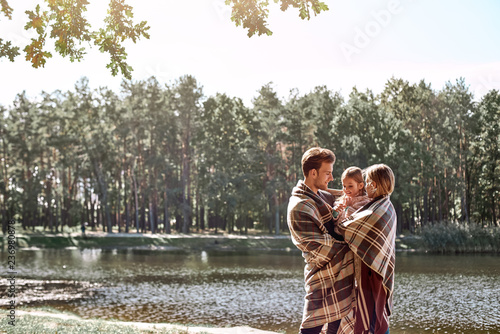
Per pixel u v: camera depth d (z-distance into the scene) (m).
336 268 4.55
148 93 76.94
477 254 51.78
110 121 77.31
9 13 8.72
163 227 91.50
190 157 82.44
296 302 25.27
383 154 64.44
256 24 8.29
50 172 82.31
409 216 73.94
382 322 4.55
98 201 86.12
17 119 81.31
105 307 23.75
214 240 69.25
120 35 9.02
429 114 72.38
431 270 38.28
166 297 26.92
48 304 24.28
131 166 80.00
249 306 24.20
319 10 8.11
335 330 4.68
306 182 4.78
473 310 22.91
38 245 67.12
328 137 72.31
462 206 68.31
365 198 4.73
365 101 76.31
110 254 56.97
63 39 8.85
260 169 79.69
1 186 78.19
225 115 81.56
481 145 70.81
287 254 56.66
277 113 81.50
